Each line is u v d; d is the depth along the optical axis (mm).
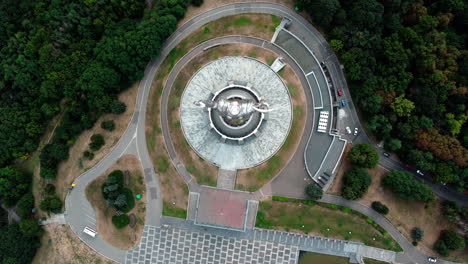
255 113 103500
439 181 100250
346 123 108438
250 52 108625
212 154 106938
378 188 106562
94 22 109875
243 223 105375
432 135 99438
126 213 109188
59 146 108812
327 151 106375
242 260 107500
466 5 103562
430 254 104750
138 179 109375
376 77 103188
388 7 105188
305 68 108125
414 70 105000
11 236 108062
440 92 101438
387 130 101875
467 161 97125
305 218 106375
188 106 108375
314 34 109625
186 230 108188
